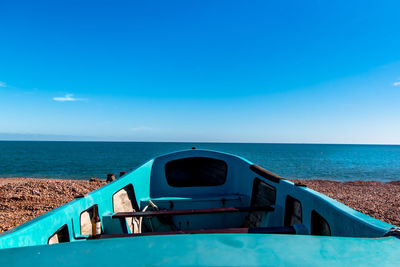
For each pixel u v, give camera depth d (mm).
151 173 5152
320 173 32750
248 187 4797
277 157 66312
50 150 96062
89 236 2336
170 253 833
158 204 4453
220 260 793
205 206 4539
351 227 1679
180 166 5562
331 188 15938
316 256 848
